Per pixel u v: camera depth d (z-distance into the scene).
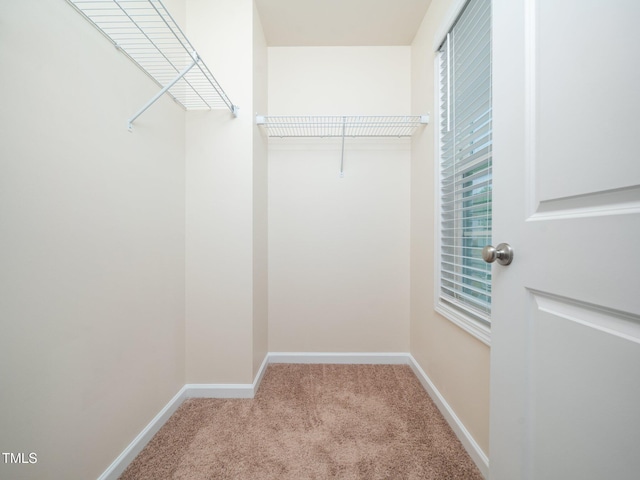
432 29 1.55
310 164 1.92
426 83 1.64
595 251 0.45
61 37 0.79
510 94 0.65
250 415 1.37
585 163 0.47
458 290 1.30
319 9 1.62
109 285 0.98
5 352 0.67
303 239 1.94
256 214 1.61
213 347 1.53
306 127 1.90
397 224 1.93
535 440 0.57
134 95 1.11
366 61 1.92
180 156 1.47
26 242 0.71
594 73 0.45
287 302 1.95
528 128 0.60
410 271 1.92
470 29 1.18
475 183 1.23
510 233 0.65
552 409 0.53
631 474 0.39
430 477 1.01
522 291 0.61
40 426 0.75
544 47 0.56
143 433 1.16
